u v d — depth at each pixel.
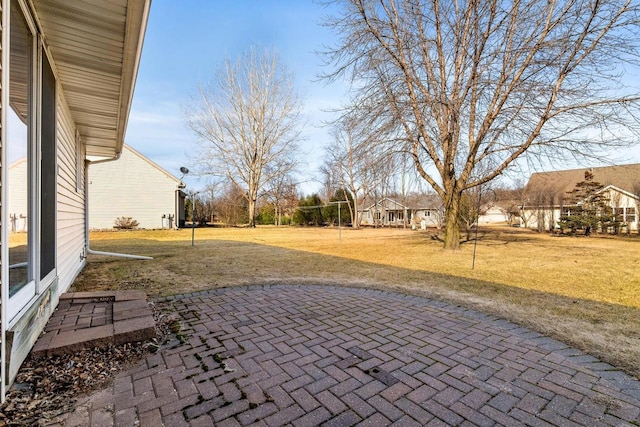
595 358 2.53
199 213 31.38
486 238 15.52
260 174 25.70
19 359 2.12
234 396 1.96
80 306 3.50
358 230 23.67
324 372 2.28
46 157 3.15
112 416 1.75
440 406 1.88
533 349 2.70
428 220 32.22
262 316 3.54
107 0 2.54
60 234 3.96
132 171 21.12
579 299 4.31
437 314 3.65
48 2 2.58
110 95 4.54
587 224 17.92
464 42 8.02
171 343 2.76
